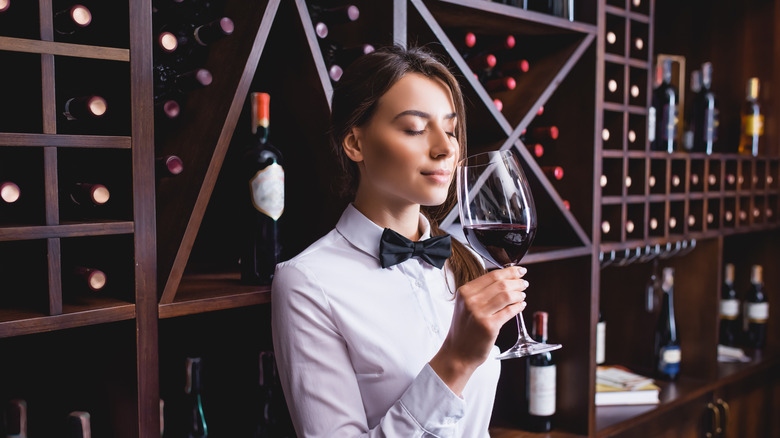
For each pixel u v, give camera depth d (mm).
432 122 967
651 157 1985
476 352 835
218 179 1424
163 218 1099
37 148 908
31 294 953
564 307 1826
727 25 2646
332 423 910
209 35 1080
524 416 1836
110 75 989
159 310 1001
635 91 1938
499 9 1477
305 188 1333
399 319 1005
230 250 1438
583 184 1778
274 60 1274
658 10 2723
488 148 1554
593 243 1764
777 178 2635
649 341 2314
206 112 1119
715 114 2533
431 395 857
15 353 1112
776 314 2738
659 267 2424
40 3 860
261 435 1323
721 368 2422
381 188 1013
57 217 888
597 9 1729
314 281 967
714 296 2309
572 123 1795
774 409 2719
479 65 1510
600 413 1958
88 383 1074
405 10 1296
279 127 1337
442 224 1359
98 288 917
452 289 1145
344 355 966
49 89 873
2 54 892
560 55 1725
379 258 1025
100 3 998
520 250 954
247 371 1338
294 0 1132
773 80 2562
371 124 987
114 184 1005
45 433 1102
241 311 1341
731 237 2869
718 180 2350
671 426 2148
